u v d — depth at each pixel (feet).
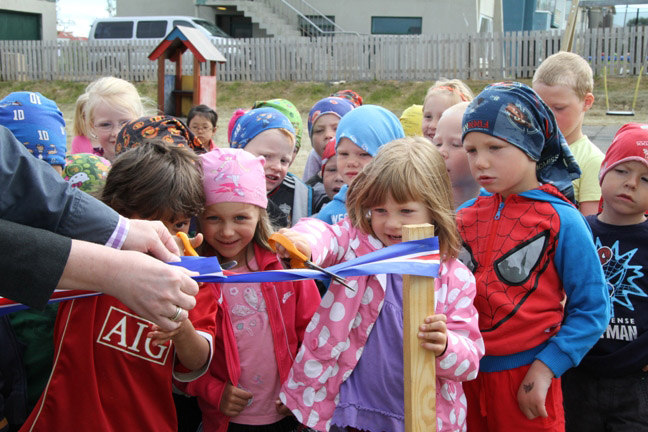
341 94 18.94
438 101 12.64
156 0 81.10
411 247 5.98
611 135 37.09
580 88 11.26
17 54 73.72
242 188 7.63
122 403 6.69
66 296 6.38
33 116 9.46
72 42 71.92
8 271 5.36
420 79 62.90
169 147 7.64
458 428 7.11
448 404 7.06
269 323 7.94
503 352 7.88
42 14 88.28
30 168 5.84
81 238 6.05
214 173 7.66
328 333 7.09
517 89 8.07
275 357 7.92
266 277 6.15
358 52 64.39
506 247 8.11
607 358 8.84
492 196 8.75
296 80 66.33
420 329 5.95
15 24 85.87
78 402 6.56
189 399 8.82
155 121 9.68
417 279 5.93
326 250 7.22
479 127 8.05
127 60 70.49
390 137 10.36
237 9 76.54
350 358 7.07
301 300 8.21
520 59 60.13
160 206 7.16
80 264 5.48
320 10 76.95
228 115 56.24
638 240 9.16
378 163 7.11
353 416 6.90
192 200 7.34
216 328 7.73
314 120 14.80
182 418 8.83
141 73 70.28
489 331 7.97
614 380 8.88
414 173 6.93
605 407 8.93
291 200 12.09
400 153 7.10
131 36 72.23
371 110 10.41
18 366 7.27
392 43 63.21
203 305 7.29
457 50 61.41
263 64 67.05
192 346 6.81
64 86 69.97
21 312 7.39
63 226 5.99
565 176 8.64
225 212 7.63
